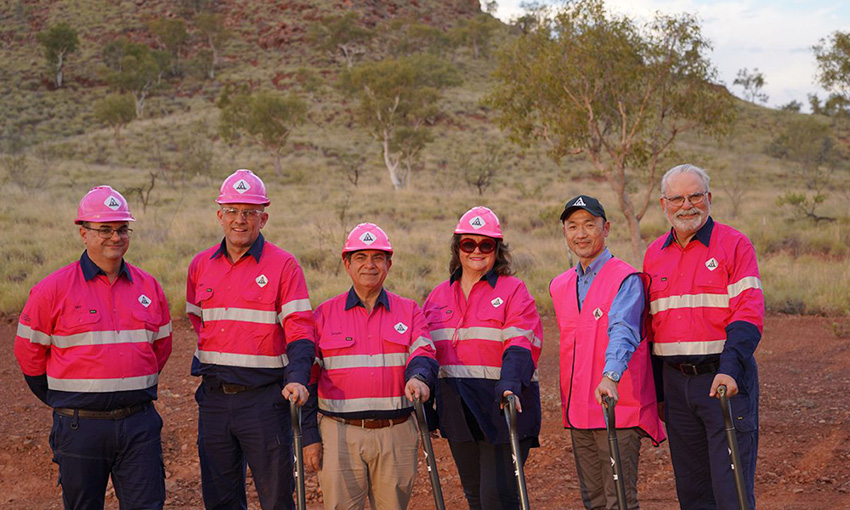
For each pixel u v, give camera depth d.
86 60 90.12
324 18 95.56
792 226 22.22
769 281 14.54
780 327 11.38
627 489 3.88
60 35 82.00
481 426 3.99
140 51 79.56
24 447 6.44
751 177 41.09
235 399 4.22
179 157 45.72
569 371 4.05
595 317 3.97
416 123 44.50
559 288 4.19
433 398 4.25
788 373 8.70
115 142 54.31
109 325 4.01
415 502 5.61
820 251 18.86
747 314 3.74
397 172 45.03
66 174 38.44
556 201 32.03
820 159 49.28
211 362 4.23
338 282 14.51
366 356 3.93
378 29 103.62
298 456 3.69
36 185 31.23
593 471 4.05
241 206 4.14
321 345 3.96
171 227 19.89
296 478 3.67
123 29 100.62
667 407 4.09
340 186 40.06
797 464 5.88
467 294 4.18
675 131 17.34
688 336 3.93
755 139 61.09
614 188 17.30
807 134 50.62
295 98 46.41
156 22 91.19
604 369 3.70
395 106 42.69
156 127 61.53
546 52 16.97
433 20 116.06
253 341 4.18
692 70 16.52
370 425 3.93
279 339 4.23
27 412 7.40
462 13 121.94
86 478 4.00
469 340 4.09
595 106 17.02
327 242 17.84
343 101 71.56
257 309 4.18
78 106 75.56
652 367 4.09
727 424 3.56
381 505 4.04
